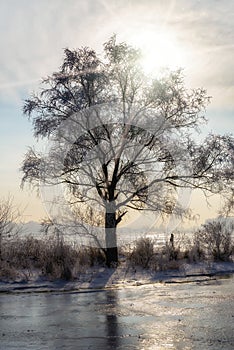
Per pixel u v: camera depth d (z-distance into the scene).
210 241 22.73
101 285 16.22
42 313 11.48
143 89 22.97
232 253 23.16
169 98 22.55
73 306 12.33
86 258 20.91
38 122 22.33
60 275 17.27
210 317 10.48
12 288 15.71
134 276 18.12
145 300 12.95
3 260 19.42
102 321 10.41
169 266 19.70
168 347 8.18
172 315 10.83
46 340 8.89
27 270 18.80
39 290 15.32
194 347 8.13
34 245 20.67
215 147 22.53
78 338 8.98
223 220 23.03
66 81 22.52
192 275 18.30
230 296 13.22
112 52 22.75
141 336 8.98
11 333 9.51
